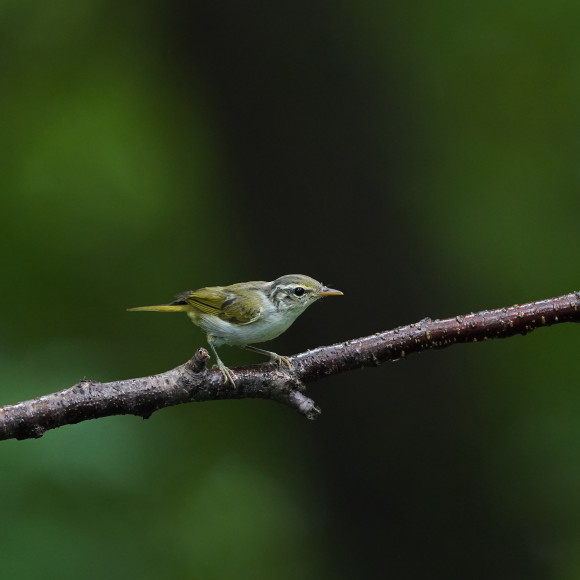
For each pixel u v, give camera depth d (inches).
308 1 432.5
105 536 490.3
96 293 604.7
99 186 630.5
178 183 641.0
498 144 599.5
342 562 463.8
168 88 621.9
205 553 534.6
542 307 245.8
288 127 436.1
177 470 548.7
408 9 568.4
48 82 613.0
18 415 215.0
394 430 434.3
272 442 592.1
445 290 453.7
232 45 432.1
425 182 533.3
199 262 626.5
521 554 456.1
